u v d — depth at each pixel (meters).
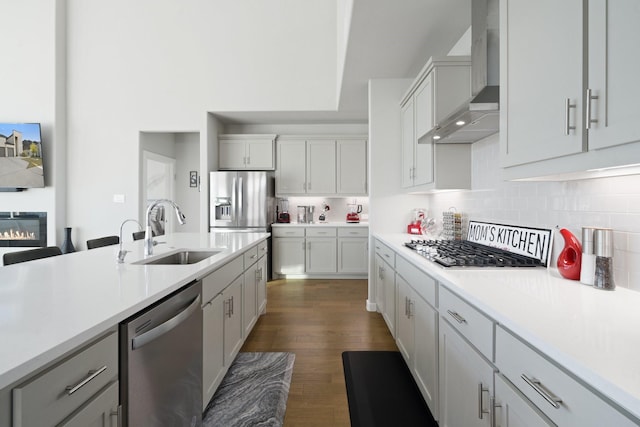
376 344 2.62
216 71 4.50
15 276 1.37
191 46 4.48
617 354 0.67
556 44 1.01
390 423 1.71
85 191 4.45
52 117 4.29
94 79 4.46
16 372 0.61
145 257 1.89
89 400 0.84
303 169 5.01
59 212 4.36
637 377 0.57
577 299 1.06
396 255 2.33
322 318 3.21
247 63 4.50
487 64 1.79
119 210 4.44
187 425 1.38
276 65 4.49
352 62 2.94
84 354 0.82
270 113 4.62
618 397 0.54
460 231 2.58
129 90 4.46
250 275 2.63
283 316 3.27
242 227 4.53
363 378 2.13
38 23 4.28
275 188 5.07
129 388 0.99
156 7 4.46
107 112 4.45
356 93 3.78
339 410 1.81
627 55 0.77
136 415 1.03
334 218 5.32
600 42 0.84
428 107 2.39
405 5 2.12
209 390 1.68
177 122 4.47
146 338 1.05
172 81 4.48
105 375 0.90
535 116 1.12
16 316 0.89
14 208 4.28
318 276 4.93
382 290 2.92
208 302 1.67
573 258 1.34
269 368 2.24
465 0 2.06
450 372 1.36
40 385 0.69
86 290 1.15
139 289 1.17
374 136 3.34
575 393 0.68
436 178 2.43
